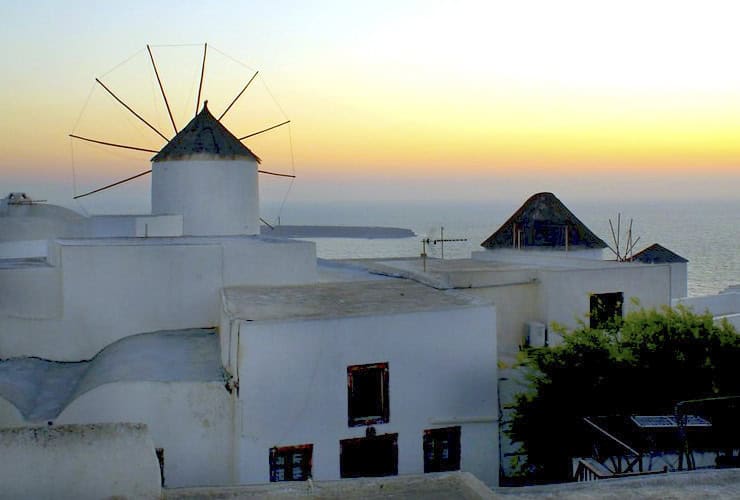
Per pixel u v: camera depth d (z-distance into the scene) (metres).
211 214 24.91
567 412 14.91
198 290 17.80
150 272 17.52
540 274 21.39
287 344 14.23
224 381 14.41
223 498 8.00
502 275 21.16
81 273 17.19
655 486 9.32
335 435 14.60
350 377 14.67
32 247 24.75
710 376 15.05
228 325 14.71
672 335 15.48
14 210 27.44
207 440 14.34
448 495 8.08
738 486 9.25
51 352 17.17
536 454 15.30
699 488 9.22
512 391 18.36
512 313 21.28
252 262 18.22
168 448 14.22
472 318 15.51
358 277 20.95
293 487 8.27
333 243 113.75
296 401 14.34
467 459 15.52
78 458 7.41
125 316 17.41
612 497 8.92
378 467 15.03
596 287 21.61
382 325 14.87
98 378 14.59
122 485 7.47
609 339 15.80
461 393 15.45
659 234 164.88
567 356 15.34
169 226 24.44
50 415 14.45
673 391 14.87
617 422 13.77
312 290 17.59
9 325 17.09
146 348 16.03
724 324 16.05
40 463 7.37
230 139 25.58
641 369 15.04
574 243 31.02
